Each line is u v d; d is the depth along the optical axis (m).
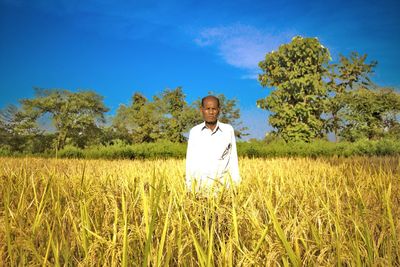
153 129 42.66
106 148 23.98
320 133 31.20
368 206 3.03
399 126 29.70
